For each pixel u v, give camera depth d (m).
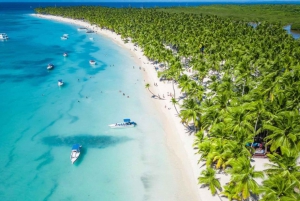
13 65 100.31
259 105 41.84
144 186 40.28
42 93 73.56
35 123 57.75
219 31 114.50
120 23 157.00
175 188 39.66
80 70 94.19
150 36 112.81
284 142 37.19
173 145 49.66
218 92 54.66
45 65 100.56
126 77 86.25
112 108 64.56
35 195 38.75
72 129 55.47
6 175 42.47
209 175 36.56
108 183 40.97
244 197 30.72
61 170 43.69
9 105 66.00
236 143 35.91
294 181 29.41
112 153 47.81
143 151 48.25
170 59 80.56
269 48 86.31
